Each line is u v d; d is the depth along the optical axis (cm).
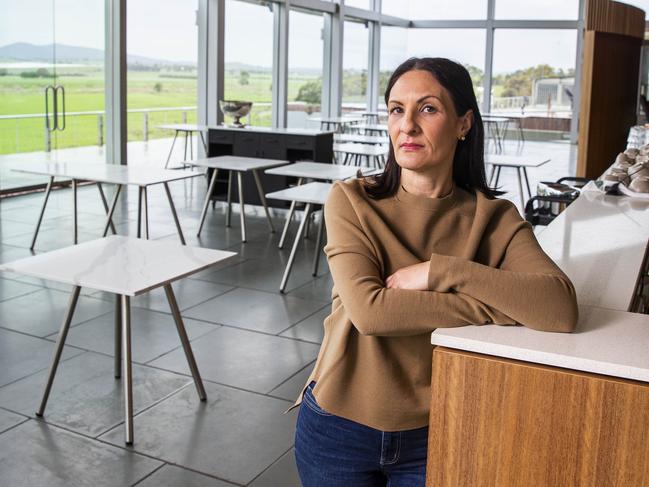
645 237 264
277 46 1200
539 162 723
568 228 281
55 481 258
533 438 125
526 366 123
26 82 819
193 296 477
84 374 348
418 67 145
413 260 147
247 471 269
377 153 827
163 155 1034
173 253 311
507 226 152
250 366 365
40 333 401
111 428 297
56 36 844
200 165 634
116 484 258
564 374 121
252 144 816
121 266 288
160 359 370
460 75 145
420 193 152
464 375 128
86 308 444
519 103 1697
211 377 350
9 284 488
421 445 142
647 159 407
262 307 461
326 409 143
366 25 1541
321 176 581
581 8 1623
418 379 142
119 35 902
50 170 577
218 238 650
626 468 118
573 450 122
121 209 763
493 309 137
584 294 190
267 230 689
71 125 877
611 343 129
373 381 141
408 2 1712
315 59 1341
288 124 1276
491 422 127
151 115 999
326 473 147
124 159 938
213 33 1050
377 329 136
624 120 632
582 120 569
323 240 652
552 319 134
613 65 587
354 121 1239
